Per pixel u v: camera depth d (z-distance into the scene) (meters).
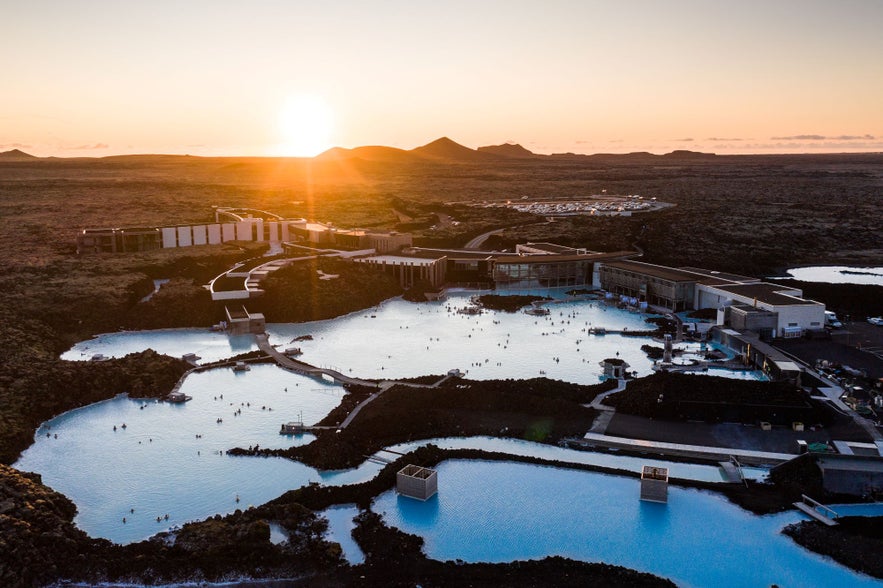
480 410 173.25
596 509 132.75
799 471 140.12
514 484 141.25
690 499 135.12
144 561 114.56
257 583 112.19
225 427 168.50
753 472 144.12
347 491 137.25
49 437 163.25
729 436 157.25
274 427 168.62
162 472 147.12
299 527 126.00
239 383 197.50
